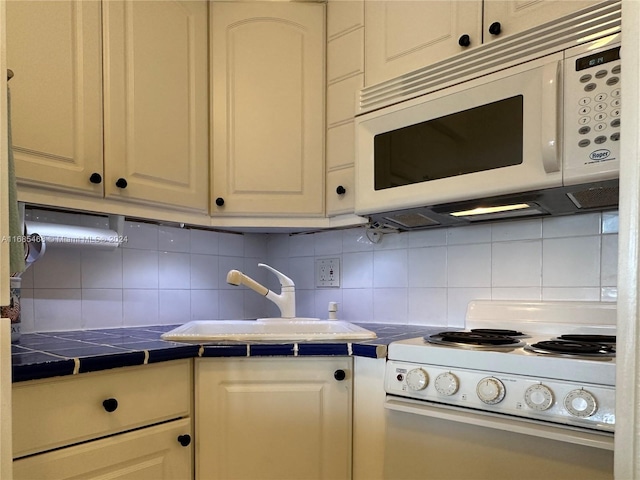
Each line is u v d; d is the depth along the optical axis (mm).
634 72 384
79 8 1207
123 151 1285
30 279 1352
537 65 1059
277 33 1564
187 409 1119
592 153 981
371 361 1142
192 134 1478
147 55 1356
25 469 842
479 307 1447
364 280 1772
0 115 533
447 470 1002
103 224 1479
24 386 848
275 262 2051
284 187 1547
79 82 1198
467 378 979
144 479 1023
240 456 1143
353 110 1492
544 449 887
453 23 1273
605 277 1276
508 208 1282
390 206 1315
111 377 975
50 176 1130
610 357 874
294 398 1159
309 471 1158
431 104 1237
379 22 1442
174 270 1712
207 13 1549
